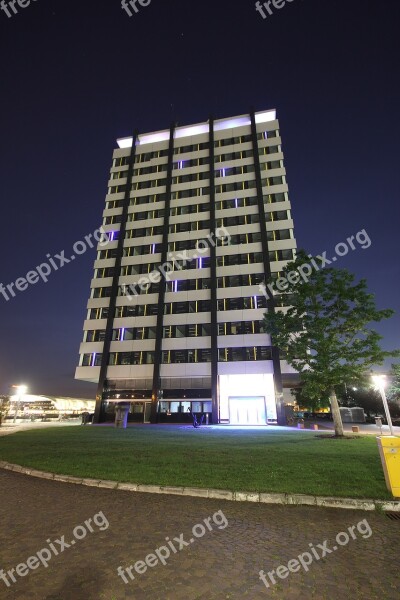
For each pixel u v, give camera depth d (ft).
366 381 60.85
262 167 159.84
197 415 128.06
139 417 131.03
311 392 60.64
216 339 133.90
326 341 60.44
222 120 177.47
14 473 33.83
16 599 12.23
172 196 165.27
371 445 46.01
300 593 12.75
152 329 140.97
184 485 26.76
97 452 41.52
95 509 22.29
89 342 143.23
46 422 138.82
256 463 33.78
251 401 125.80
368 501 22.90
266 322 71.20
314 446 45.60
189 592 12.72
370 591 12.89
